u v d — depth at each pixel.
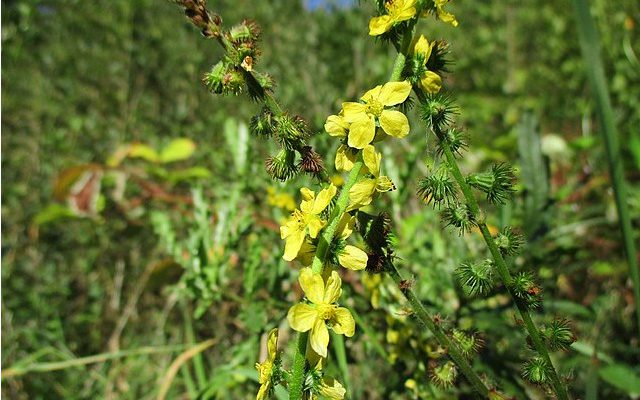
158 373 0.18
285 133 0.07
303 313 0.07
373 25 0.07
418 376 0.12
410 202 0.18
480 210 0.08
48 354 0.19
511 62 0.44
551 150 0.26
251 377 0.12
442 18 0.07
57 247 0.27
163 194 0.22
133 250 0.24
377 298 0.13
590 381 0.12
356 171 0.07
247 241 0.17
